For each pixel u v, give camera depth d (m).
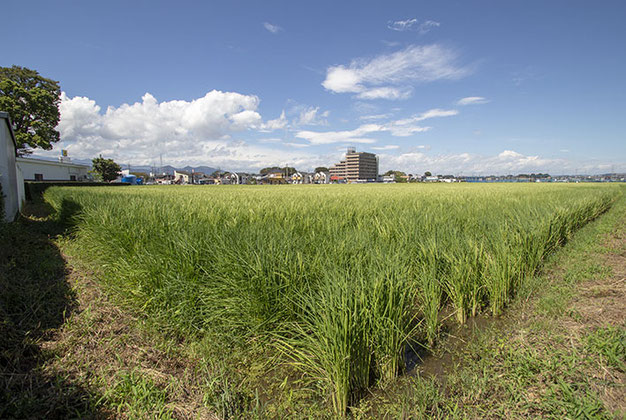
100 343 3.09
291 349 2.75
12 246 6.44
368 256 3.76
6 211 9.77
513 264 4.18
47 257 6.06
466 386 2.45
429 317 3.22
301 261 3.39
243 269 3.33
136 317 3.66
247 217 6.68
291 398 2.43
